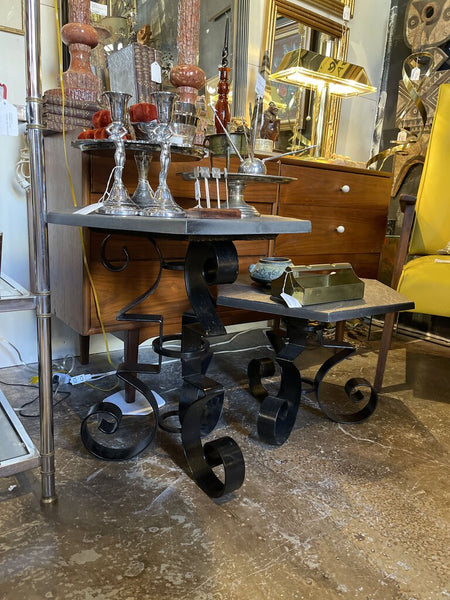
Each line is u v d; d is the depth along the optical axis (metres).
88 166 1.15
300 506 0.92
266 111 1.87
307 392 1.48
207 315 0.95
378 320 2.54
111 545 0.79
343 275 1.21
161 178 0.93
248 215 1.15
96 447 1.07
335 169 1.76
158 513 0.88
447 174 1.79
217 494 0.92
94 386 1.49
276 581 0.72
